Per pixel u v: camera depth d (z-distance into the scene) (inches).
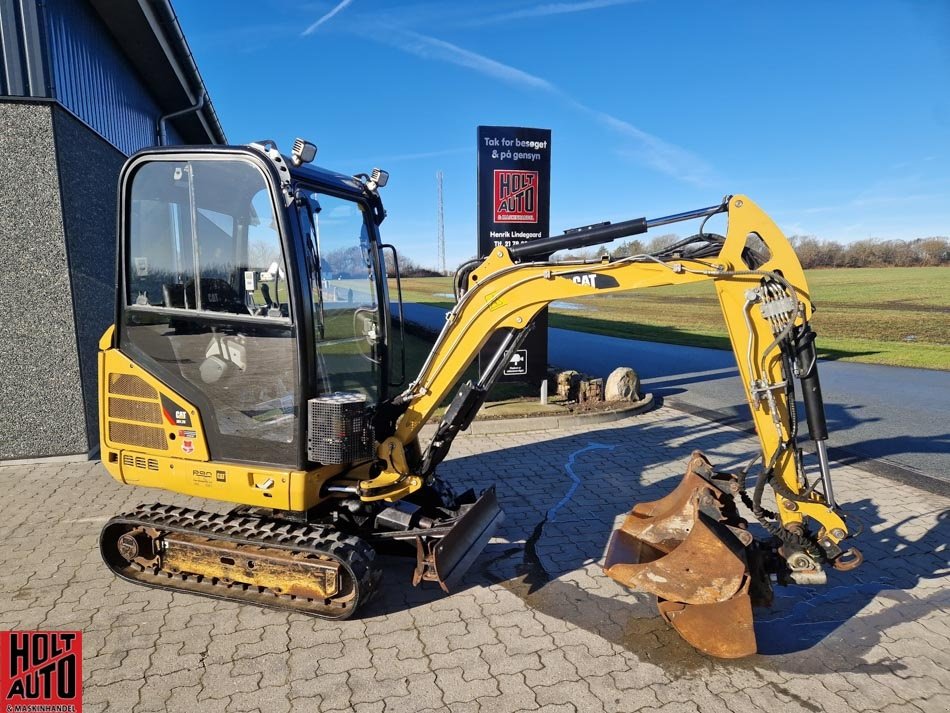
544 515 218.2
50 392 263.9
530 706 121.3
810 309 139.3
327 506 167.2
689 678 130.9
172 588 163.8
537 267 154.5
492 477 257.8
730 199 142.9
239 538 154.0
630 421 356.2
